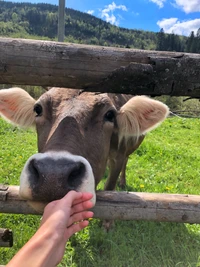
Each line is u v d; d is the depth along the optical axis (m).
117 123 0.93
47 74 0.50
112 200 0.69
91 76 0.50
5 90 0.91
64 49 0.49
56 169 0.55
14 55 0.48
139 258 1.01
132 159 2.11
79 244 1.07
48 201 0.56
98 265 0.98
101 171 0.81
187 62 0.48
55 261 0.39
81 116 0.73
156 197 0.69
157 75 0.49
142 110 0.94
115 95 1.05
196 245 1.10
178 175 1.84
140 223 1.20
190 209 0.68
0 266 0.73
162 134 3.09
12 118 0.98
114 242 1.07
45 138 0.74
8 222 1.15
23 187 0.57
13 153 2.02
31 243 0.37
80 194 0.46
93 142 0.74
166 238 1.11
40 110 0.80
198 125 3.62
